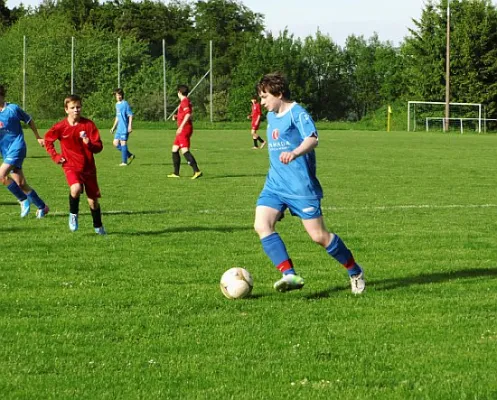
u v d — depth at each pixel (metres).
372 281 9.20
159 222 13.77
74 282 8.95
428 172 24.91
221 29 103.75
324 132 61.16
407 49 74.00
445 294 8.55
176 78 69.44
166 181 21.34
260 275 9.41
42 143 11.92
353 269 8.48
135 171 24.31
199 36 101.94
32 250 10.91
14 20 103.75
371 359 6.29
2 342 6.67
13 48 69.62
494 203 17.22
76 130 11.88
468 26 69.94
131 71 68.38
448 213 15.43
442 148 38.59
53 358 6.27
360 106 84.75
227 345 6.63
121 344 6.64
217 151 34.84
